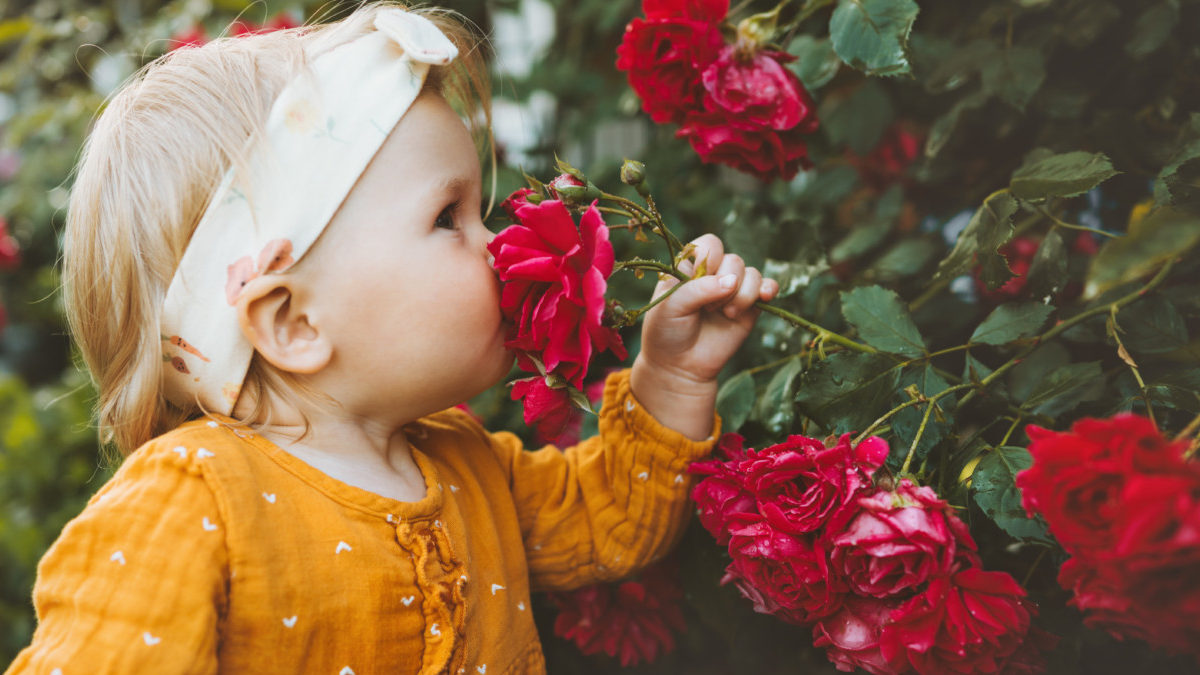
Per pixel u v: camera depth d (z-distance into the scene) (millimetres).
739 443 931
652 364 906
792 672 1092
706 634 1188
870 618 722
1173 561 497
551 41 1972
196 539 675
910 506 674
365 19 806
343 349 749
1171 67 1019
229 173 723
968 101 1088
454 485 879
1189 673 791
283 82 750
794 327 1040
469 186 792
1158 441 524
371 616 725
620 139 2018
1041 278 921
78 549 673
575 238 720
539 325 711
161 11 2135
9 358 2840
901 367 843
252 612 686
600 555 968
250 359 754
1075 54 1059
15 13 2816
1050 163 864
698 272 822
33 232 2635
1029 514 608
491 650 830
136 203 745
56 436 2070
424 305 745
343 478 762
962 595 677
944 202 1296
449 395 792
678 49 923
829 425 838
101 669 634
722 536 827
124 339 764
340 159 725
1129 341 841
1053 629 839
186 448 708
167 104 758
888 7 900
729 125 931
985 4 1146
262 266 714
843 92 1241
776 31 950
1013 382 1034
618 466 946
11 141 2277
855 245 1272
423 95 780
